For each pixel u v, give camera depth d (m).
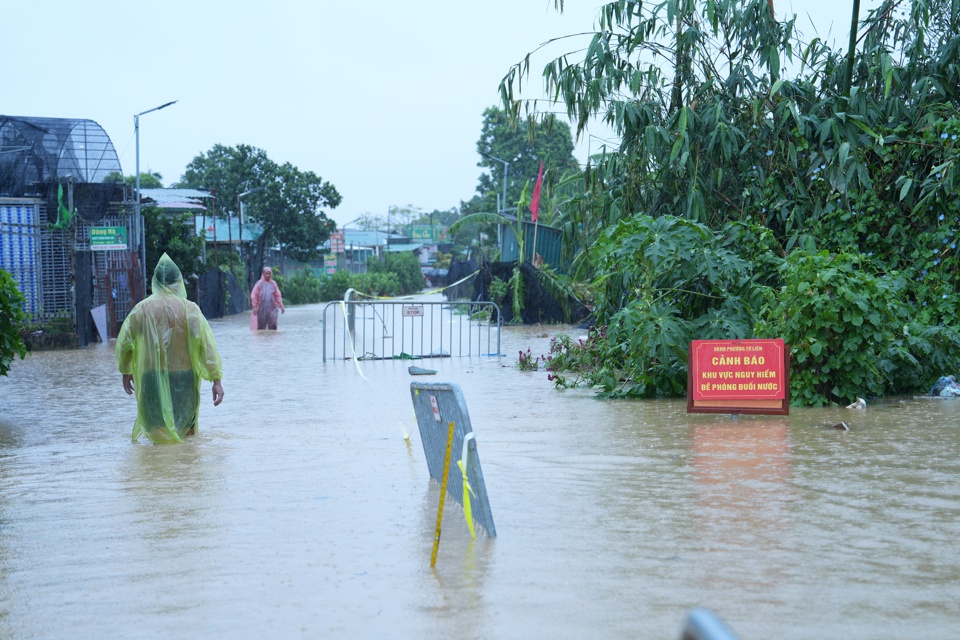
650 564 4.68
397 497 6.37
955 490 6.27
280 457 8.12
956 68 14.62
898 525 5.38
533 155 65.06
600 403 11.48
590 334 15.17
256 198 64.44
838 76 15.04
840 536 5.15
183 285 9.59
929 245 13.11
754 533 5.23
